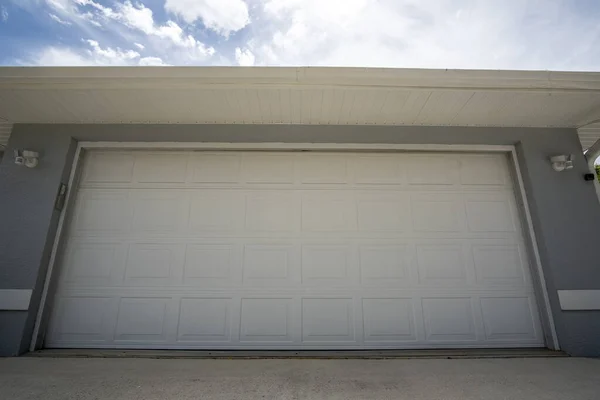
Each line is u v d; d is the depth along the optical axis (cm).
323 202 337
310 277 313
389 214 334
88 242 317
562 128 335
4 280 283
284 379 212
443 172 349
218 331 297
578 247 300
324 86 264
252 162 349
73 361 252
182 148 345
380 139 339
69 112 307
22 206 303
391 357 271
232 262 316
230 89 268
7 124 352
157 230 324
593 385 199
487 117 315
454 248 323
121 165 344
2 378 208
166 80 260
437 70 258
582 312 283
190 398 177
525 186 328
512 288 311
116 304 301
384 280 314
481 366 243
